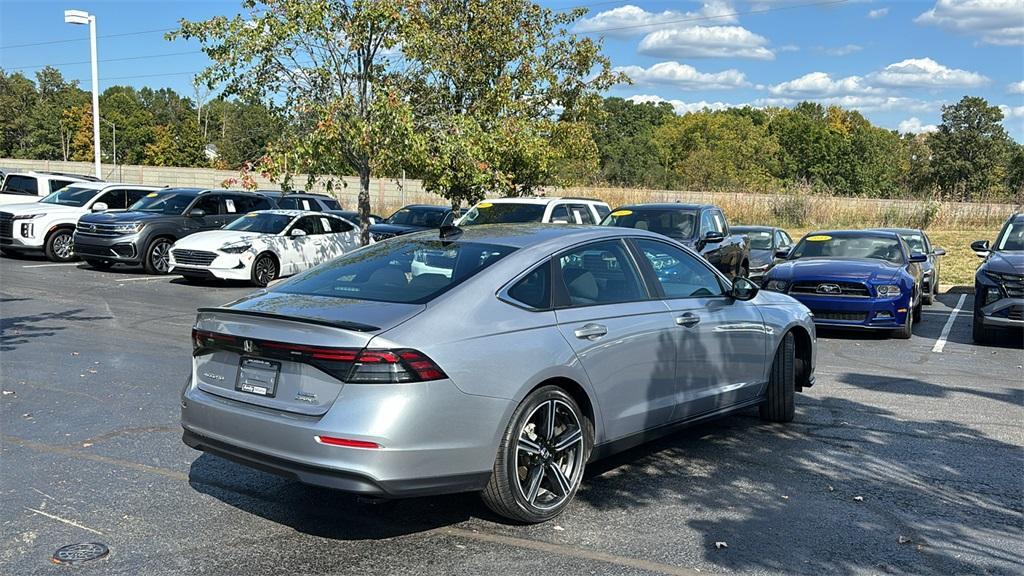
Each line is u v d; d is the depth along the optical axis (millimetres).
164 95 126250
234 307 4375
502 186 16297
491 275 4438
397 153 14469
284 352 3994
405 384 3832
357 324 3924
